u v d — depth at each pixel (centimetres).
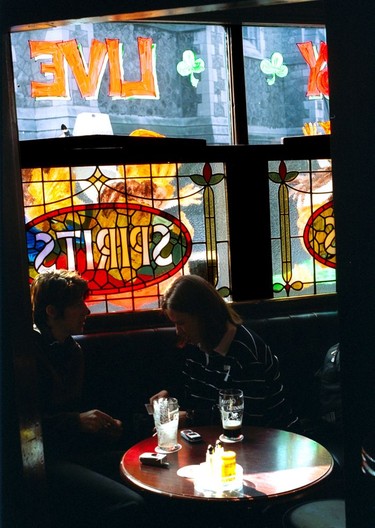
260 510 252
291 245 404
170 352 349
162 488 201
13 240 157
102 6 146
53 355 283
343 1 134
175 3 144
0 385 154
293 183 402
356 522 144
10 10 150
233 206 389
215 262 392
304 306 402
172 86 400
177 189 382
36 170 357
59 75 369
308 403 365
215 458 201
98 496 258
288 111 412
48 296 280
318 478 205
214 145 386
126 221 374
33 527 161
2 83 152
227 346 261
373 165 135
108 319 368
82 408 335
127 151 369
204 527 269
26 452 158
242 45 395
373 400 140
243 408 246
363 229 137
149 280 380
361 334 140
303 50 404
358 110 135
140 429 289
